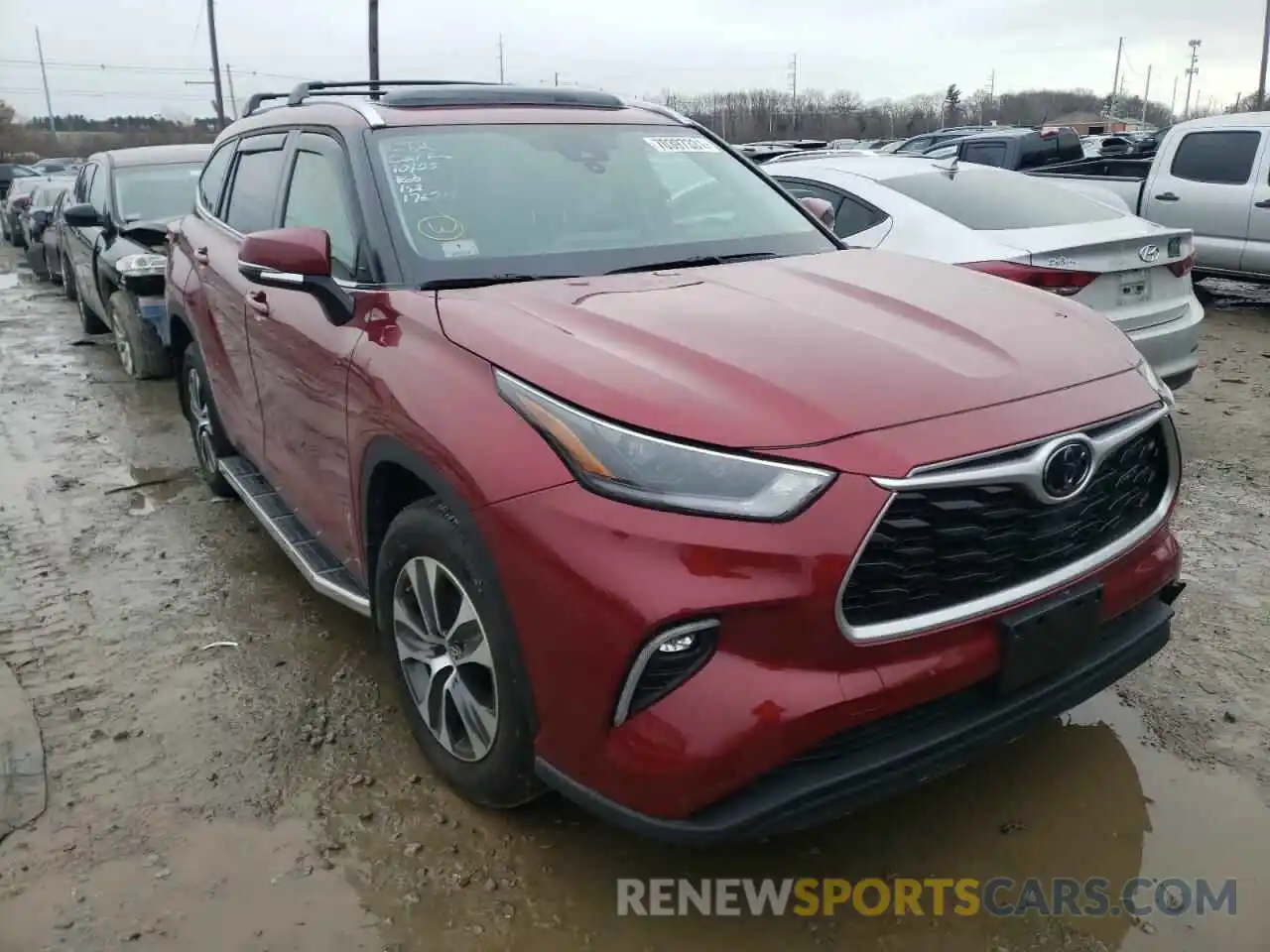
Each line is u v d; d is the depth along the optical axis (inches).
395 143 133.1
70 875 104.2
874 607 86.0
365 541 118.8
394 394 105.4
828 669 84.6
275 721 130.3
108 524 197.9
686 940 95.3
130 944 95.3
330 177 136.6
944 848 105.9
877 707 85.6
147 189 336.2
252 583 169.9
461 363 100.7
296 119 155.2
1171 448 107.7
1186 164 383.6
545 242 127.6
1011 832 107.7
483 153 136.3
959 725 91.4
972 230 218.4
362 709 132.5
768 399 88.6
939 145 727.7
